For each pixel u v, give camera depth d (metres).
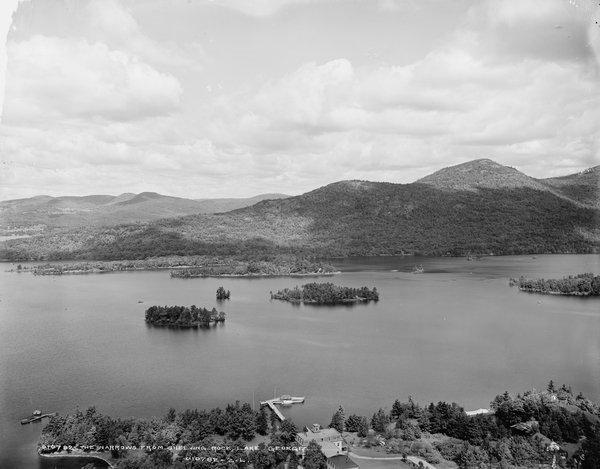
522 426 109.31
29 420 123.38
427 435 111.12
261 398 137.12
